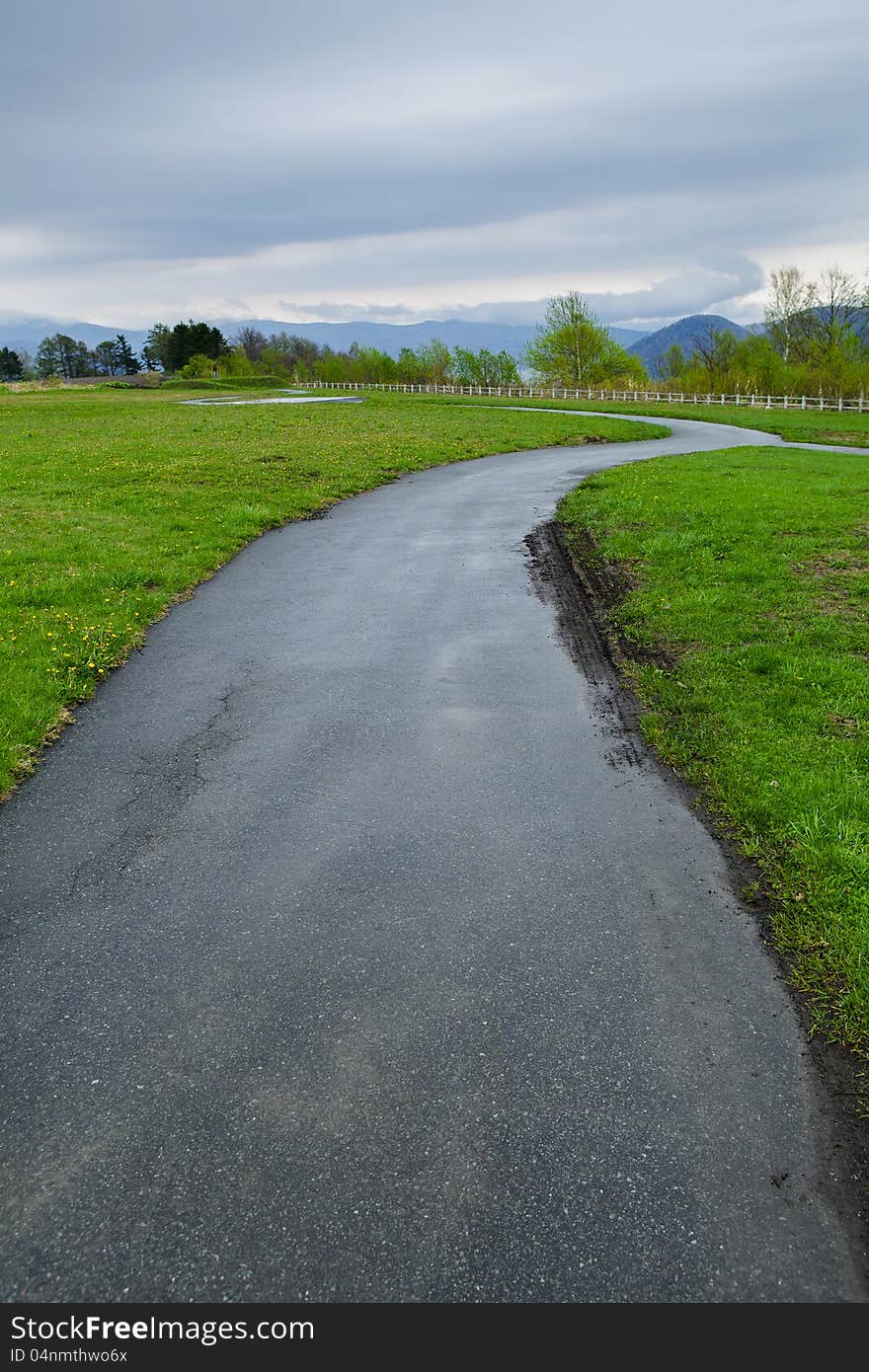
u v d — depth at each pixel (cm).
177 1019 434
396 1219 329
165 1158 356
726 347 7956
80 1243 323
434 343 10394
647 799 645
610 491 2069
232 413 5269
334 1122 371
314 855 578
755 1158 353
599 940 487
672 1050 408
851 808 585
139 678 916
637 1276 310
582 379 8475
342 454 2912
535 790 662
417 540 1642
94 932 502
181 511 1823
